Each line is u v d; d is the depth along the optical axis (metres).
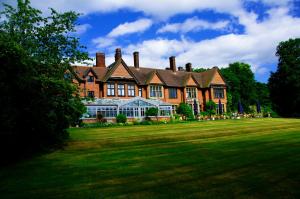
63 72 17.78
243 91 71.31
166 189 8.72
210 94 55.50
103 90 43.19
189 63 59.97
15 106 13.03
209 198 7.76
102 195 8.35
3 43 12.03
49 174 11.32
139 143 19.92
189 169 11.26
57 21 17.69
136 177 10.31
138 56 51.75
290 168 10.66
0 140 13.30
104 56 48.28
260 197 7.69
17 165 13.41
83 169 12.00
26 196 8.51
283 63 60.97
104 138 21.62
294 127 29.00
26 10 16.64
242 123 35.44
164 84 49.66
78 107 18.44
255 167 11.06
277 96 63.16
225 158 13.16
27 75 13.10
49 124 16.00
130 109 41.09
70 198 8.21
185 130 27.14
